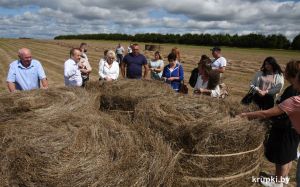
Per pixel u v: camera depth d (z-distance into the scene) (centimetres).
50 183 262
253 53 5050
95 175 269
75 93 506
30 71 620
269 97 609
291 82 409
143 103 451
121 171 279
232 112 457
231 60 3272
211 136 373
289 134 472
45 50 4634
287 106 378
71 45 6050
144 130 376
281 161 480
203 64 605
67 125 351
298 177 379
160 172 296
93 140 323
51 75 1855
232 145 379
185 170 385
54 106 423
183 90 831
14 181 267
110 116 451
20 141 301
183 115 418
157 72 900
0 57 3027
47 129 334
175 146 383
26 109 410
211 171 381
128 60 862
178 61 866
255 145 399
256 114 410
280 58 3966
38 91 504
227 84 1661
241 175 397
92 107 458
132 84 607
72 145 305
